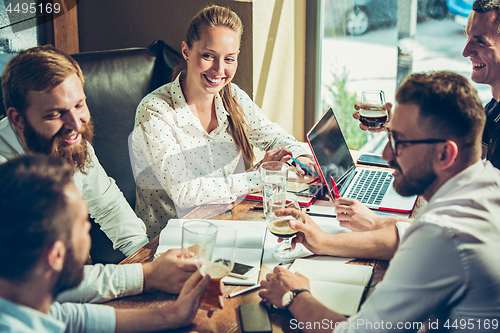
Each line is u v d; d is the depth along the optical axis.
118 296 1.11
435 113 0.92
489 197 0.91
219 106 2.00
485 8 1.70
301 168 1.86
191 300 0.98
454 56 2.73
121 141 2.31
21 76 1.21
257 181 1.75
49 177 0.75
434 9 2.68
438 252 0.84
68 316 0.97
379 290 0.88
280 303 1.02
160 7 2.53
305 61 3.00
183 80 1.97
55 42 2.64
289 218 1.25
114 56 2.32
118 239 1.65
